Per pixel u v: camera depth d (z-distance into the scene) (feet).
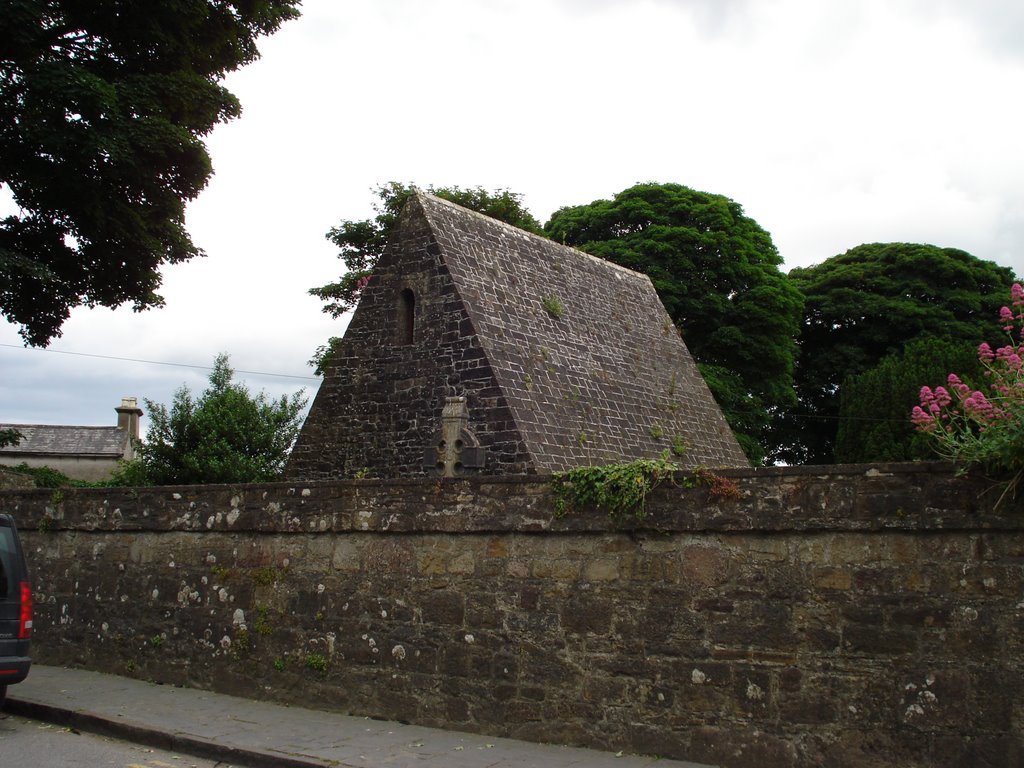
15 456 168.35
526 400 63.93
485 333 65.41
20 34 69.56
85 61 78.07
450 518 34.81
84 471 170.50
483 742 31.86
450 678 34.14
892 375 113.70
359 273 129.39
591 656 31.27
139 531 44.27
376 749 30.91
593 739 30.83
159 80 77.61
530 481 33.19
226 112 82.58
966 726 25.00
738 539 29.09
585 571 31.81
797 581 27.94
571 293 80.12
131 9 75.46
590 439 66.54
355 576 37.22
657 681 29.91
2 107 72.38
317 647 37.73
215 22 81.87
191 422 115.75
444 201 72.84
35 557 48.03
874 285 154.51
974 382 99.86
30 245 82.69
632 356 81.30
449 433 61.62
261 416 120.67
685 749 29.12
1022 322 28.07
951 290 151.43
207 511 41.98
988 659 24.95
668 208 132.26
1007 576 24.99
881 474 26.94
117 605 44.42
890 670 26.21
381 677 35.81
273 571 39.52
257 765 30.40
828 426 152.05
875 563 26.84
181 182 81.10
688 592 29.73
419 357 66.74
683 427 79.61
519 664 32.68
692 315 127.24
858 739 26.40
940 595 25.80
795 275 164.86
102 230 80.18
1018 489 24.90
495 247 74.79
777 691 27.81
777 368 131.34
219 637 40.70
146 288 87.04
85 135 70.79
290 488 39.52
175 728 33.55
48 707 36.73
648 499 30.68
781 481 28.45
